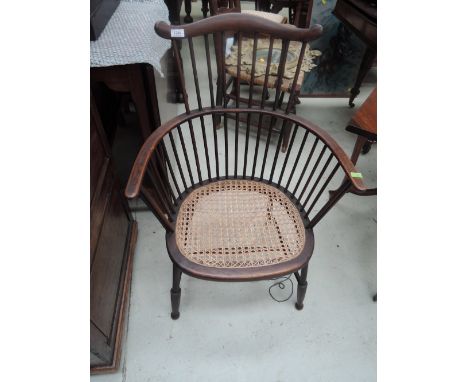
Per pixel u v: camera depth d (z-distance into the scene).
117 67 0.96
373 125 1.09
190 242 0.92
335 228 1.46
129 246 1.26
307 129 0.91
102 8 1.01
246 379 1.02
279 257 0.88
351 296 1.23
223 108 0.96
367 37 1.63
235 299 1.21
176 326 1.13
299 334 1.12
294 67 1.60
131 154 1.57
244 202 1.04
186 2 2.97
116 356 1.00
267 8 2.50
